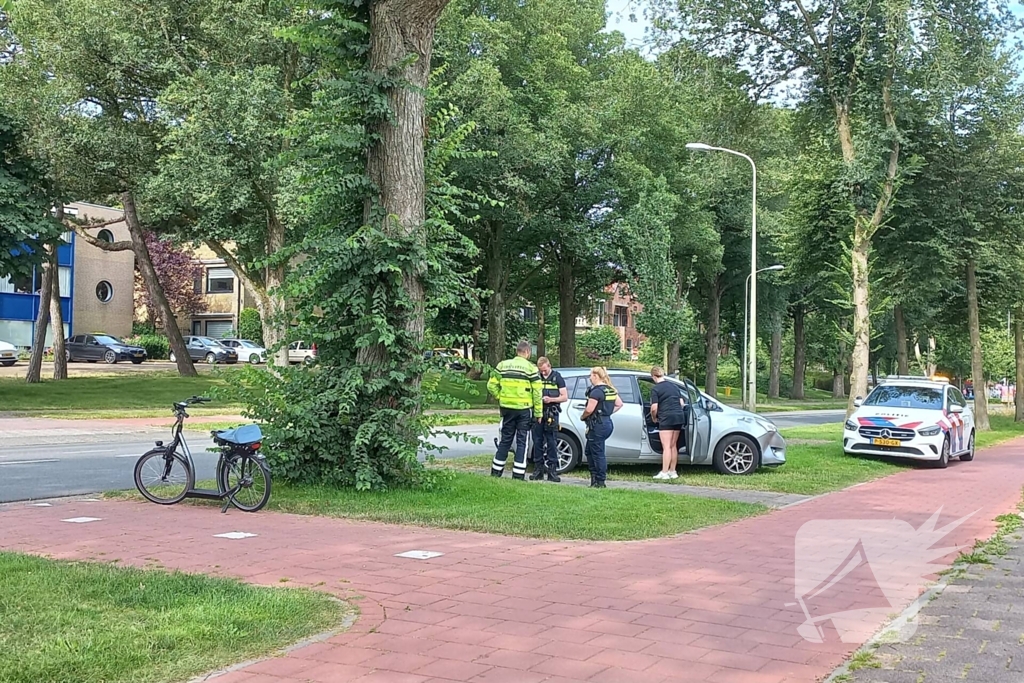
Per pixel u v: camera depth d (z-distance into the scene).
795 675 4.83
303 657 4.97
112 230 61.44
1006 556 8.13
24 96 27.92
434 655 5.05
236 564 7.30
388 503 10.34
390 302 11.32
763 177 41.22
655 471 15.29
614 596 6.51
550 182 32.59
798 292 61.69
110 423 24.03
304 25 11.46
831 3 21.69
